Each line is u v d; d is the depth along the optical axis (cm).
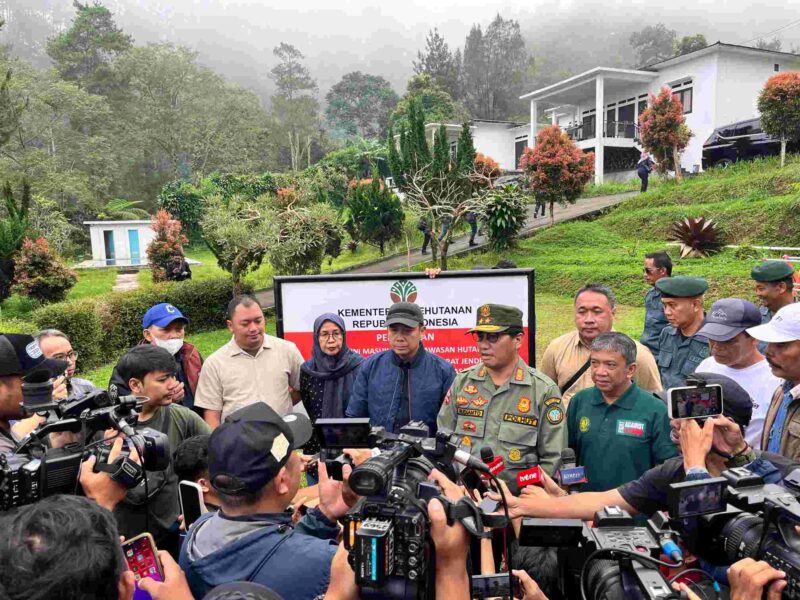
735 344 339
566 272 1543
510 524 244
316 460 294
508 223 1872
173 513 288
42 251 1858
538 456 320
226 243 1566
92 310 1160
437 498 153
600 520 185
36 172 4628
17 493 187
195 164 6391
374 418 403
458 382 350
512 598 176
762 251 1429
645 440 306
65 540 125
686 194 2062
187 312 1474
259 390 442
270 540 174
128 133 6144
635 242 1808
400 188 2053
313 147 7812
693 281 442
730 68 2800
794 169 1864
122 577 137
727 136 2286
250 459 176
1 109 2436
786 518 148
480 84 9231
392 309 395
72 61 7194
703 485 167
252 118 6862
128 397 231
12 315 1708
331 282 537
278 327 546
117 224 3303
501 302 516
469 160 1928
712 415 212
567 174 2098
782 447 279
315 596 167
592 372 317
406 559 143
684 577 192
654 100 2292
